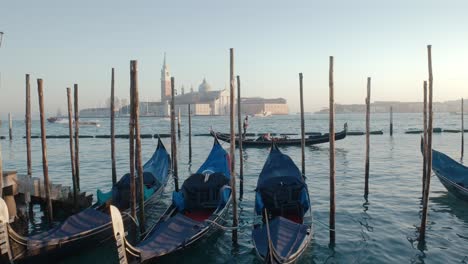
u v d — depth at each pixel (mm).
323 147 43812
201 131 84188
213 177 15531
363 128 85312
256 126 104938
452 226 14484
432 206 17156
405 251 12227
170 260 11148
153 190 17156
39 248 10852
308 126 100438
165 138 61719
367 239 13234
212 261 11828
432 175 24656
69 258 11820
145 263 10219
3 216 10055
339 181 23453
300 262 11453
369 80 19797
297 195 14914
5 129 111750
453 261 11492
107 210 14375
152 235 11500
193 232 11906
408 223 14875
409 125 97938
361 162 31938
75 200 16078
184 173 28031
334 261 11570
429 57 12852
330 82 12797
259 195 14602
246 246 12953
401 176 24672
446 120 125062
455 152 38156
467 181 18141
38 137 66688
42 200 15969
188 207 15023
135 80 12797
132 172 12906
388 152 38875
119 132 85250
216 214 13891
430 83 12820
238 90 23516
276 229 11500
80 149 46906
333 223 13000
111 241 13203
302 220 13117
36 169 31141
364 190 20172
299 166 30109
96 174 28188
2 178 13062
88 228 12227
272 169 16734
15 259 10281
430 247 12523
